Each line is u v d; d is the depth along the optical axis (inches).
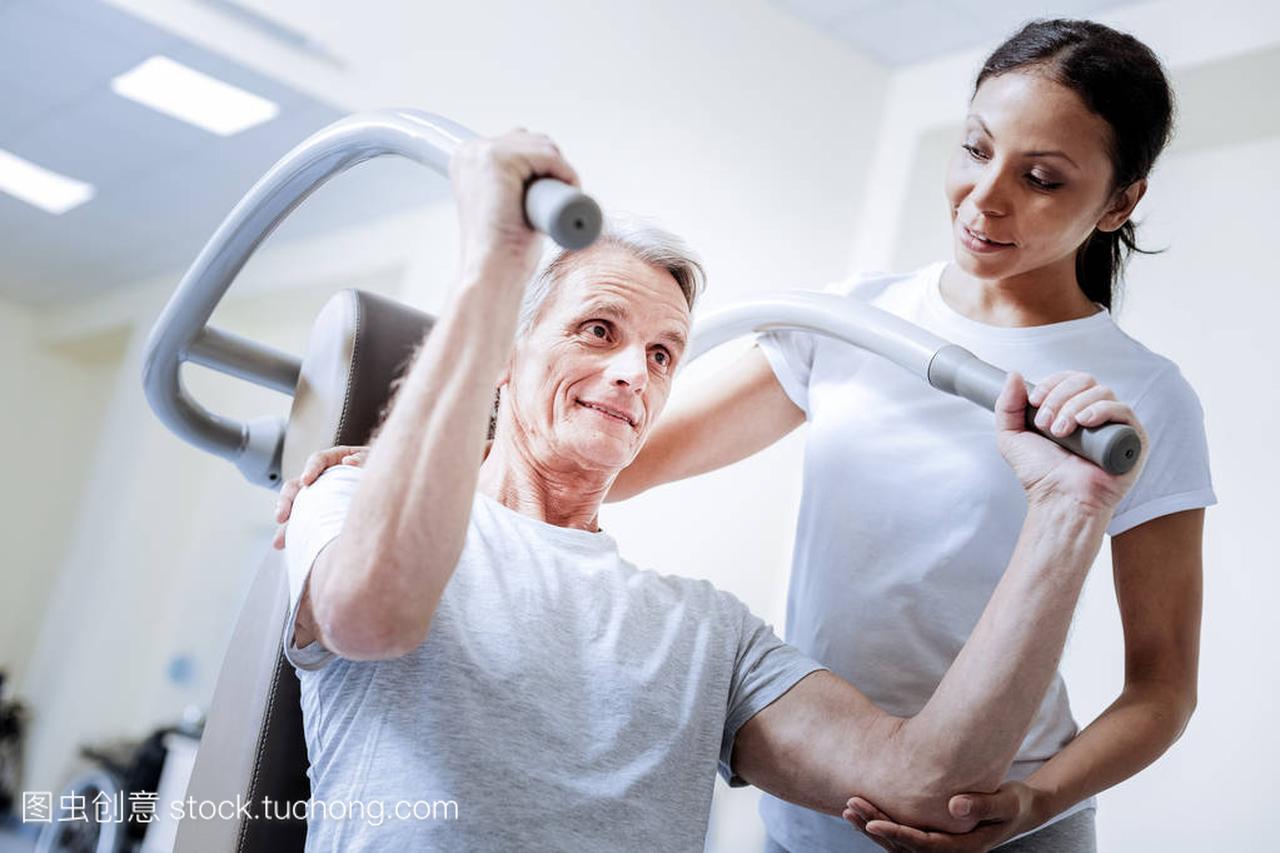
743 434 57.1
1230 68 132.5
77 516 304.0
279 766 45.9
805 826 51.8
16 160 233.1
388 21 160.4
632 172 160.4
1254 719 128.0
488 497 45.8
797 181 169.6
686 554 159.6
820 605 52.1
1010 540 49.1
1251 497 134.4
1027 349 50.6
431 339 34.4
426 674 39.5
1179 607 48.5
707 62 165.2
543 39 159.2
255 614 48.8
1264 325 137.7
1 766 290.8
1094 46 44.6
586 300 45.0
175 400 56.9
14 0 166.4
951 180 47.5
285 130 189.3
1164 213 148.4
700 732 43.4
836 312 48.4
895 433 51.1
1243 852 125.0
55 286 318.7
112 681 289.0
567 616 42.5
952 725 40.7
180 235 254.8
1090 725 47.1
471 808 38.2
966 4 153.1
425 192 202.2
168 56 172.6
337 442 49.9
